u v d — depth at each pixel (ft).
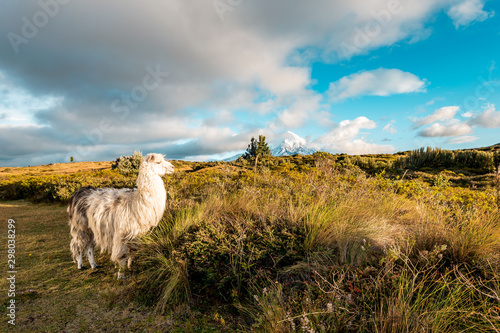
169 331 8.57
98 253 16.98
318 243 11.85
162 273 10.90
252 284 10.14
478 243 10.19
